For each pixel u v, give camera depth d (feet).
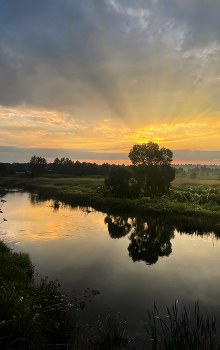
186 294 32.40
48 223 76.07
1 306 19.67
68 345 20.38
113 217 89.71
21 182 270.87
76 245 54.29
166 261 45.01
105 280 36.40
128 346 21.38
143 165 145.89
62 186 215.92
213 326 22.00
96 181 262.06
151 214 91.86
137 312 27.76
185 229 69.00
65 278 36.76
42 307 25.50
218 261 45.01
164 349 20.30
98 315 26.84
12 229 67.21
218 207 91.30
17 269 34.58
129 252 49.98
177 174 433.48
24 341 17.71
